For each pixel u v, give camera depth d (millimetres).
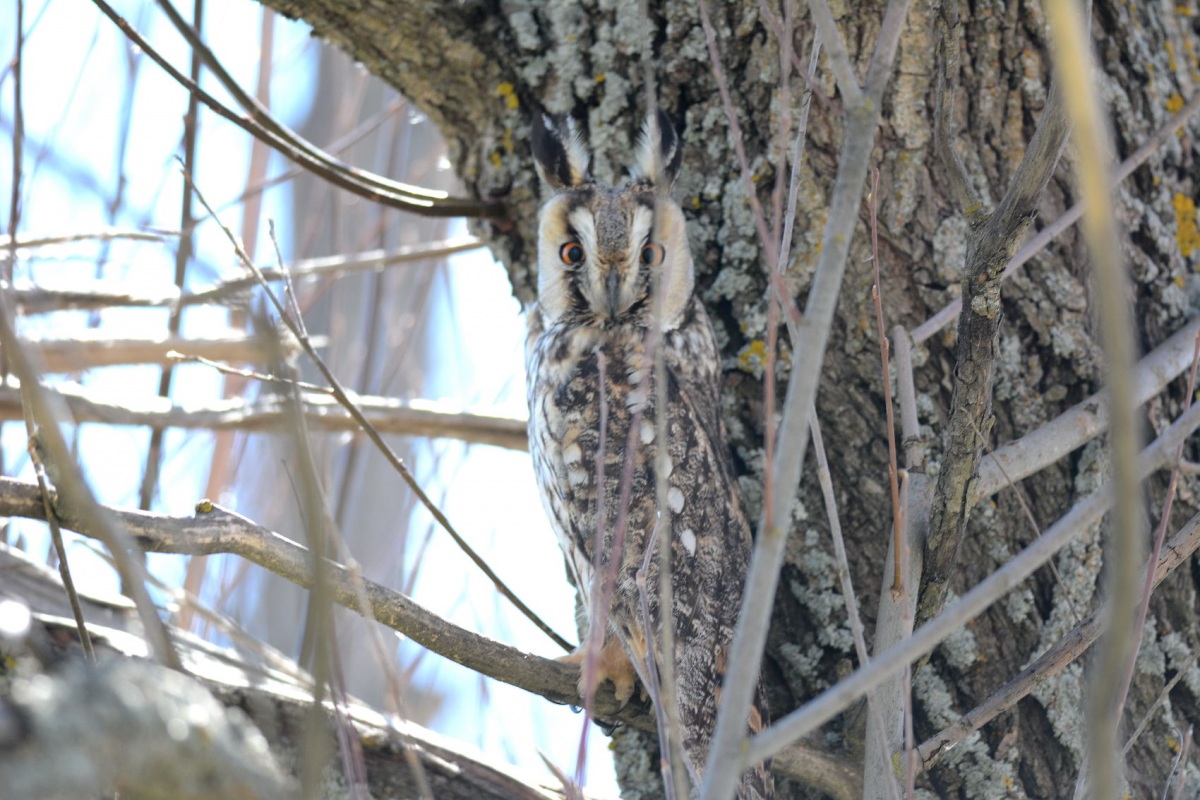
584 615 8227
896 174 7258
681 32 7727
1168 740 7035
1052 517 7168
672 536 7398
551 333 8297
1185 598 7301
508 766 6859
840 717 7207
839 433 7379
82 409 8141
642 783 7629
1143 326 7516
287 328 6449
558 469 7926
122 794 3705
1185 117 6949
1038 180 5242
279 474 10398
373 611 5797
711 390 7848
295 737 6234
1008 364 7238
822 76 7262
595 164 8109
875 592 7305
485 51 8008
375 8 7824
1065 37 3000
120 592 7188
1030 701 7027
